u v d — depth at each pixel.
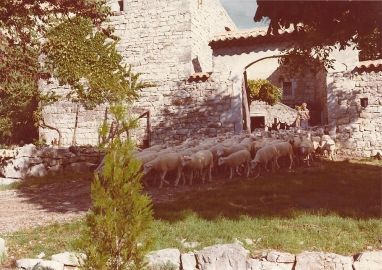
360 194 9.80
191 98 19.91
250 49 19.28
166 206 9.16
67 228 7.80
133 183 4.34
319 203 9.07
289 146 14.27
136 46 21.41
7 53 11.66
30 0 11.00
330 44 10.63
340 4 8.91
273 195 9.95
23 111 22.69
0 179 16.11
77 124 21.58
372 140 16.91
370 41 10.22
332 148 16.20
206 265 6.17
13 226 8.41
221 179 13.04
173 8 21.08
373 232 6.87
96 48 18.31
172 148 14.27
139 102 20.66
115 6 22.28
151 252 6.27
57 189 13.49
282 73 31.19
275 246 6.56
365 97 17.23
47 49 14.92
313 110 26.14
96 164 17.25
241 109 19.08
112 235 4.20
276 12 9.30
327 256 6.00
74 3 11.95
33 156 16.53
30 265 6.15
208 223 7.62
